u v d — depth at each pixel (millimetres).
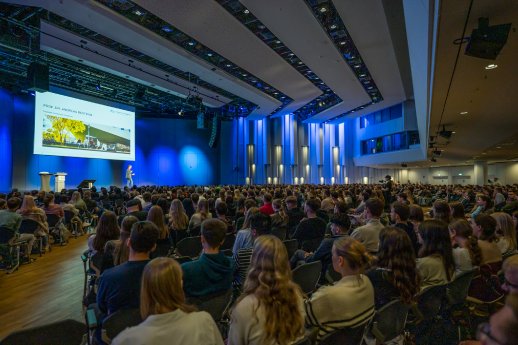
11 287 4645
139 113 21781
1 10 9016
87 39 10797
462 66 5789
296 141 26172
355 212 6727
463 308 2852
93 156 16703
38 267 5656
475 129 12531
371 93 18281
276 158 25641
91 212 9508
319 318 1767
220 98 18719
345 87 16344
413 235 3652
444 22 4266
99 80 15352
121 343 1259
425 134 14242
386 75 14648
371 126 25828
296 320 1527
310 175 26844
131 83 15992
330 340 1729
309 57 12180
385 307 1998
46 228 6391
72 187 17422
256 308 1503
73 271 5418
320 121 26484
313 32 10172
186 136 23312
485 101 8273
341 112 22719
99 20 9383
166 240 3926
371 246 3344
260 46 11320
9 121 14578
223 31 10086
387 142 24609
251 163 25109
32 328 1511
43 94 14570
